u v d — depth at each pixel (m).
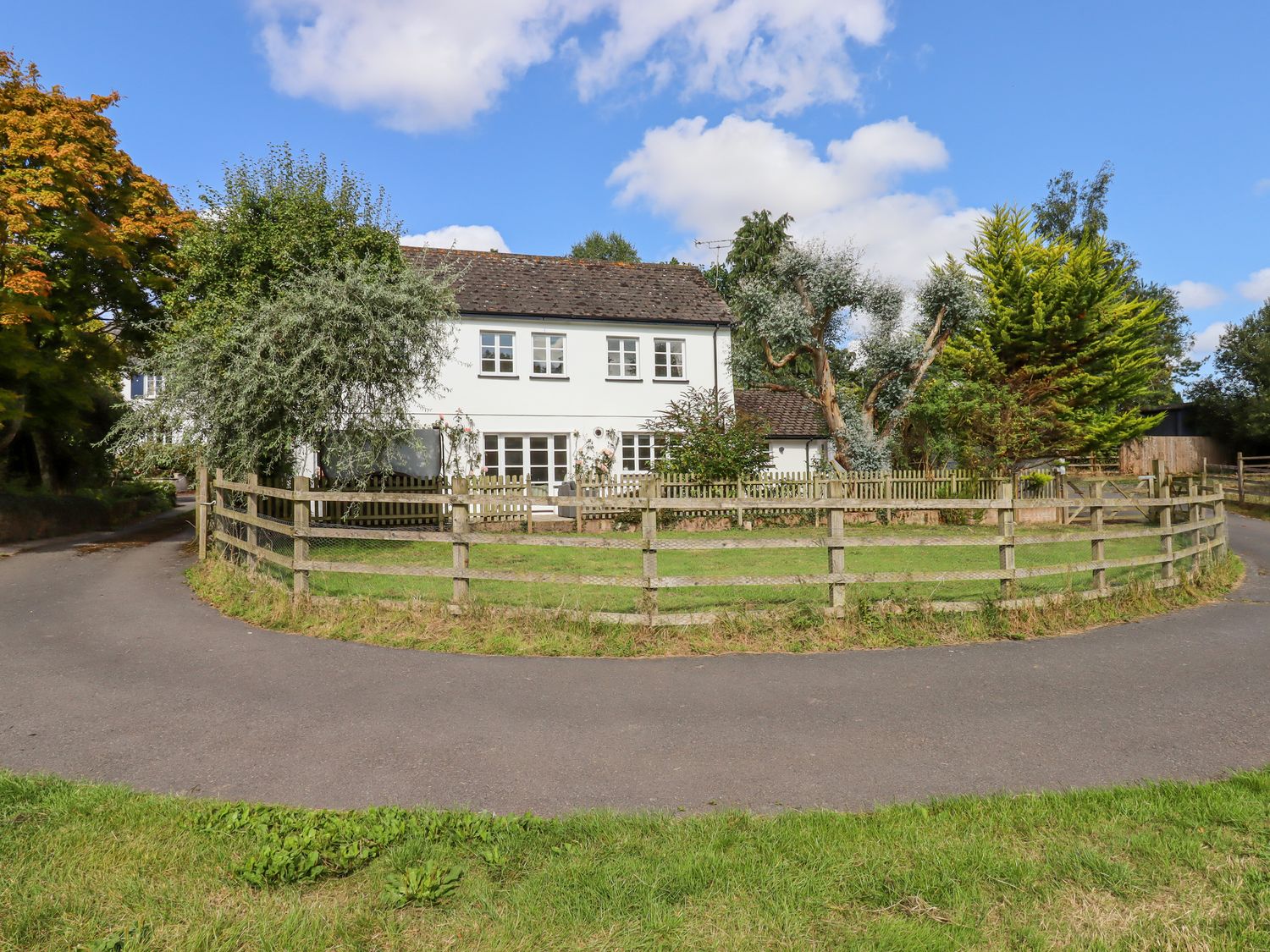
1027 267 30.22
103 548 16.77
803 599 9.75
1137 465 41.75
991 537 8.77
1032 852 3.61
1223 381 49.69
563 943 2.91
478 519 19.97
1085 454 31.05
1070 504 9.41
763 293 23.62
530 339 24.75
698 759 4.96
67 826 3.80
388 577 11.52
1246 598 10.88
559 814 4.13
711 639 7.86
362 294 14.31
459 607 8.41
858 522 22.30
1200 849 3.61
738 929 3.00
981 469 23.80
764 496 21.70
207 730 5.50
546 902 3.17
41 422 20.27
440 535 8.48
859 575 8.39
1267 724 5.61
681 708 5.98
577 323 25.17
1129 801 4.15
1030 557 15.16
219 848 3.61
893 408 25.08
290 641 8.04
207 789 4.48
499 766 4.85
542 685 6.59
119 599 10.59
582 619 8.06
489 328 24.28
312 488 17.95
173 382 14.03
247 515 10.70
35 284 16.14
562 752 5.08
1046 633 8.48
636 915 3.09
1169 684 6.64
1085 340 29.42
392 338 14.50
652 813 4.10
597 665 7.20
